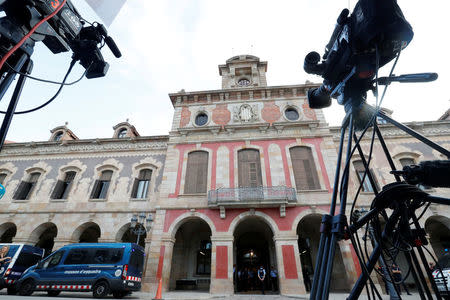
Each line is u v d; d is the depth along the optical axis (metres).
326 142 16.59
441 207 13.93
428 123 16.69
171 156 17.23
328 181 15.17
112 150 18.84
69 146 19.44
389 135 16.86
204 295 11.62
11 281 11.64
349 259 12.69
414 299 9.09
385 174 15.28
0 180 18.48
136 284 10.87
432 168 1.05
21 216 16.38
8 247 12.59
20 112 2.31
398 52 1.33
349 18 1.41
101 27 2.59
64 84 2.44
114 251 10.89
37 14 1.96
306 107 18.38
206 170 16.47
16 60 1.92
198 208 14.77
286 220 13.93
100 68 2.74
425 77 1.29
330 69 1.63
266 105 18.81
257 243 18.66
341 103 1.74
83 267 10.62
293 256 12.98
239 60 22.58
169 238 13.96
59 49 2.36
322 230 1.38
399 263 14.77
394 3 1.19
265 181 15.41
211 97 19.81
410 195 1.09
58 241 15.18
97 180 17.56
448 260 9.24
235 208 14.40
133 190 16.86
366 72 1.39
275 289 14.37
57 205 16.64
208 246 17.52
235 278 15.46
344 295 10.99
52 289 10.44
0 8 1.83
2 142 1.78
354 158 15.92
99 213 16.06
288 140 17.02
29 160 19.12
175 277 16.11
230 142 17.39
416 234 1.25
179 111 19.50
